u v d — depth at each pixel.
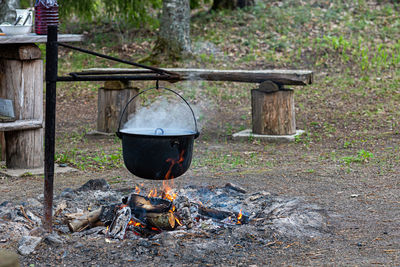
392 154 6.63
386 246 3.47
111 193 4.84
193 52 14.10
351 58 12.97
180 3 13.79
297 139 7.92
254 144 7.86
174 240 3.53
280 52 13.74
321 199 4.67
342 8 15.93
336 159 6.47
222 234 3.70
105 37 16.36
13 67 6.05
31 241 3.48
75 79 3.58
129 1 15.08
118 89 8.76
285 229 3.79
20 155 6.19
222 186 5.14
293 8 16.36
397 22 14.72
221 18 16.19
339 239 3.64
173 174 3.61
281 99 8.04
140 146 3.49
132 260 3.28
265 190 5.03
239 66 13.05
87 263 3.26
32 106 6.19
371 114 9.52
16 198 4.83
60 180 5.67
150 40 15.62
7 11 10.23
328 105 10.41
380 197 4.69
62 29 16.52
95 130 9.17
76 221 3.88
